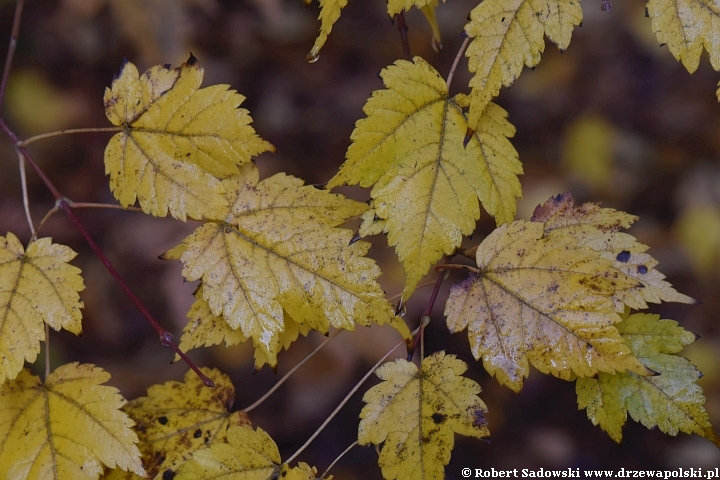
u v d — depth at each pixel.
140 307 0.62
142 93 0.61
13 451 0.61
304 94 1.27
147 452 0.63
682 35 0.60
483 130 0.61
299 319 0.61
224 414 0.64
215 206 0.61
